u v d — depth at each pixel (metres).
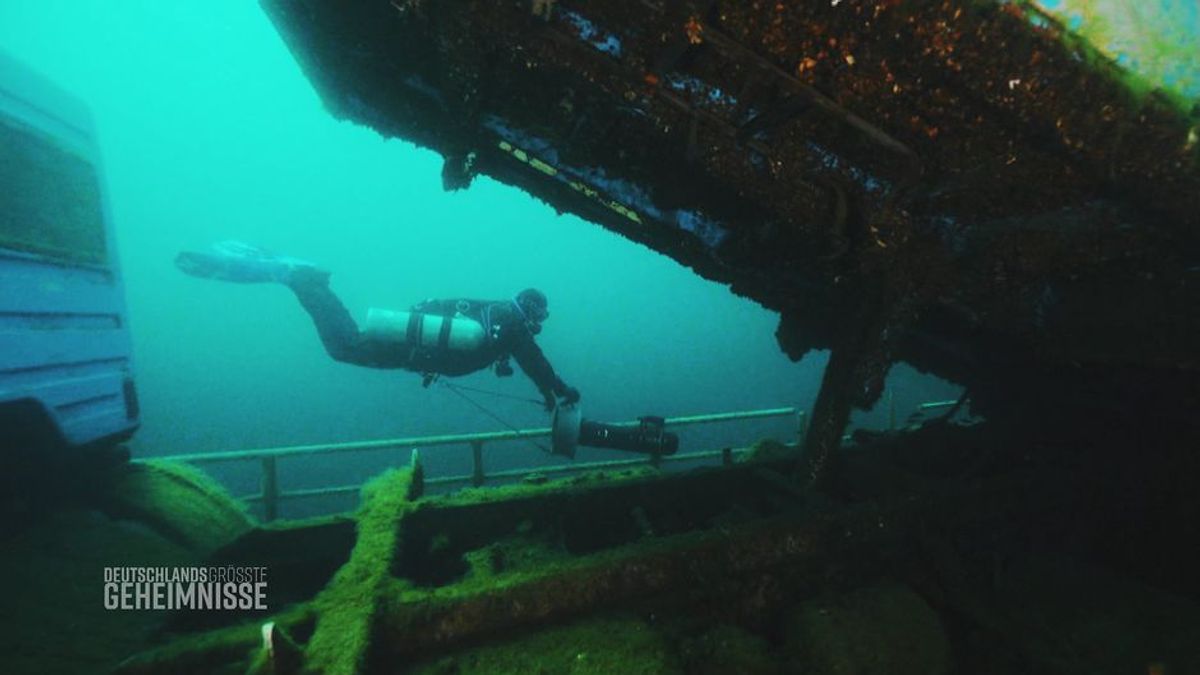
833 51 1.79
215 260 4.81
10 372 2.62
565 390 5.35
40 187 2.95
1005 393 3.43
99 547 2.75
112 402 3.35
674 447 5.42
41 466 2.87
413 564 3.03
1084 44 1.63
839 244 2.58
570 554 2.96
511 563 2.85
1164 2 1.63
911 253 2.55
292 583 3.06
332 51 2.36
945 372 3.75
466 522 3.18
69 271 3.10
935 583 2.64
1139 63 1.65
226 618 2.71
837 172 2.33
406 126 2.85
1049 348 2.71
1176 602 2.42
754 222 2.90
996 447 3.47
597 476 3.81
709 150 2.37
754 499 3.57
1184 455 2.71
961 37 1.65
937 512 2.84
